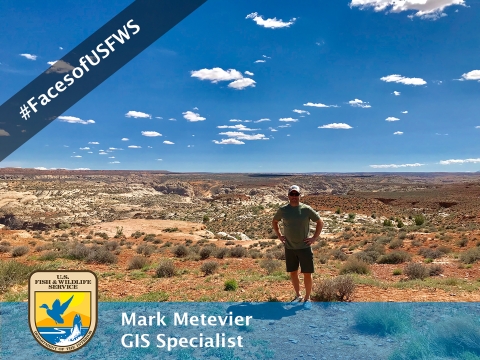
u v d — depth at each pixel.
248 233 58.22
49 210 121.00
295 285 7.03
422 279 11.27
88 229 45.31
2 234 32.22
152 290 9.28
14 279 9.34
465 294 7.73
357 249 26.92
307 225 6.68
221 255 20.56
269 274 12.13
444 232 36.31
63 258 17.25
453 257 19.56
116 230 44.72
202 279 11.21
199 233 45.28
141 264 14.79
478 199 105.81
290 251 6.84
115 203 170.88
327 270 13.97
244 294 8.06
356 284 8.91
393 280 11.71
